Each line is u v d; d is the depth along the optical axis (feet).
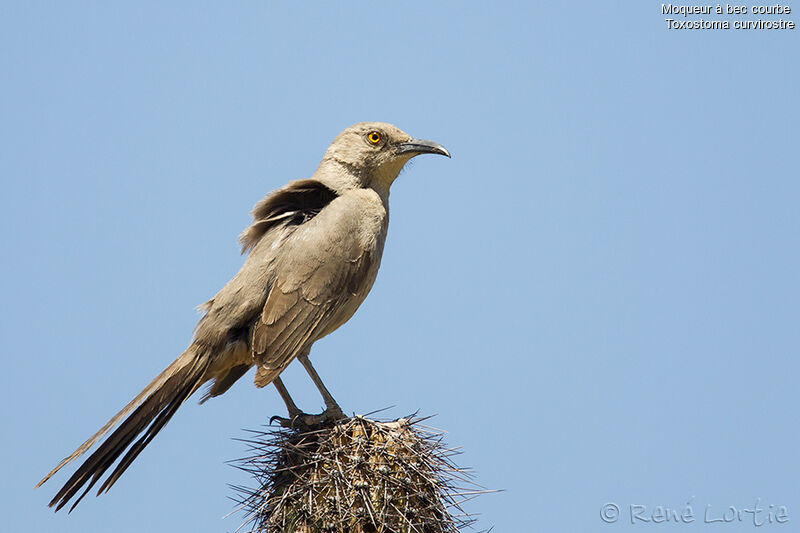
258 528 31.04
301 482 30.07
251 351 37.50
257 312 37.60
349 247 38.81
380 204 40.98
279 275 37.65
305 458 30.53
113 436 35.22
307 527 29.45
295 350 36.99
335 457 29.81
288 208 40.57
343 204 39.68
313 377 37.01
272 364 36.55
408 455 29.99
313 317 37.58
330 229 38.60
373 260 39.99
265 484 31.63
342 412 33.45
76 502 34.12
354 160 42.37
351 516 29.22
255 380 36.24
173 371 36.60
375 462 29.63
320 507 29.48
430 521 29.81
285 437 32.01
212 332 37.14
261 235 39.96
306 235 38.45
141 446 35.91
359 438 29.86
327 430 30.83
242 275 38.04
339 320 40.19
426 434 30.86
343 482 29.48
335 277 38.24
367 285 40.24
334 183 41.98
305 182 40.34
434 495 30.25
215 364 37.52
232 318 37.27
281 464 31.58
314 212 40.57
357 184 42.47
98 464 34.73
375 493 29.37
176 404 36.78
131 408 35.86
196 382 37.01
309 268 37.81
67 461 34.09
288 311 37.24
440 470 30.71
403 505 29.48
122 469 35.14
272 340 36.81
